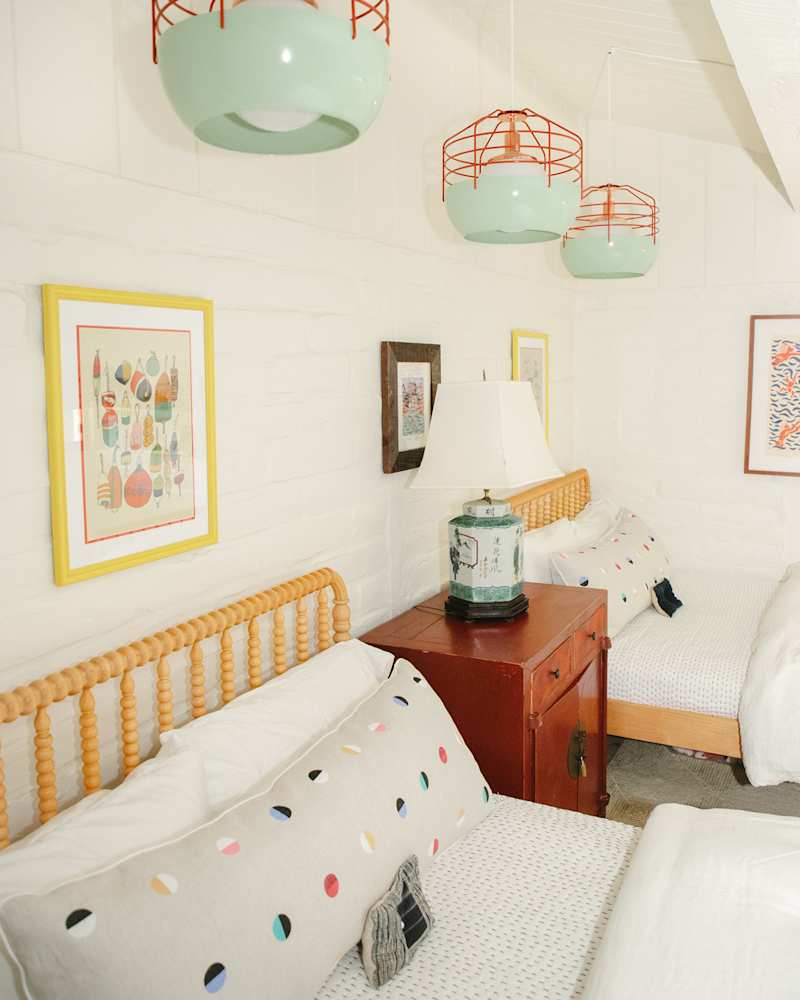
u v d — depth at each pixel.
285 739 1.69
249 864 1.32
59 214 1.53
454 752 1.86
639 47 3.01
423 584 2.90
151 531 1.75
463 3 2.91
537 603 2.68
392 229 2.60
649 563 3.52
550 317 4.00
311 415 2.26
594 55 3.21
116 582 1.70
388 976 1.44
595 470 4.42
